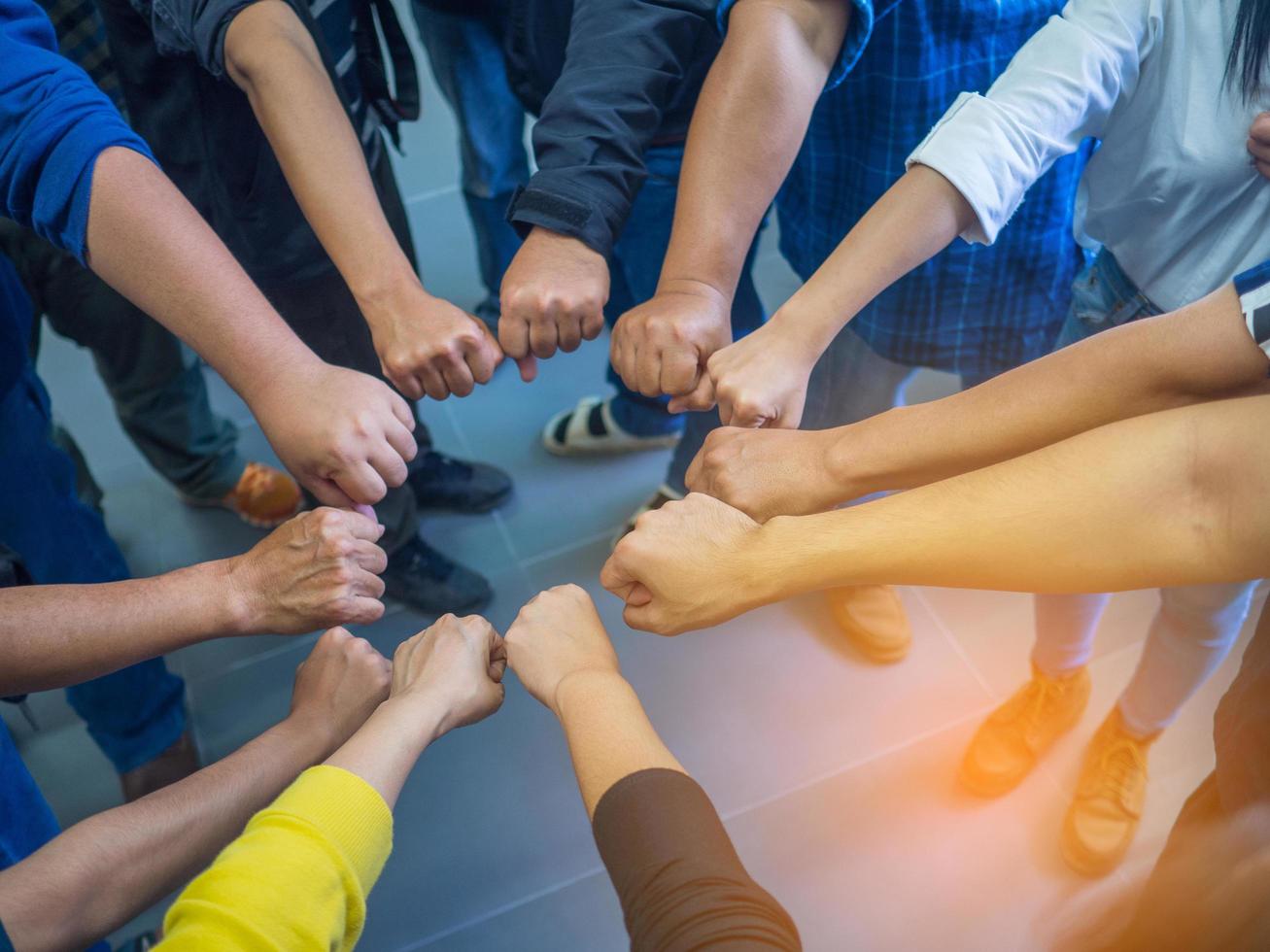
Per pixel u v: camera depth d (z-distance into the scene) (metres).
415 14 1.77
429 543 1.94
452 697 0.87
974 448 0.81
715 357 0.98
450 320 1.03
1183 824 1.00
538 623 0.91
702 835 0.69
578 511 2.01
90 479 1.88
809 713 1.73
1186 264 1.03
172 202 0.94
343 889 0.68
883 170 1.23
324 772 0.73
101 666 0.86
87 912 0.74
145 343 1.71
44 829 1.01
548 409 2.15
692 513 0.83
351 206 1.05
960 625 1.80
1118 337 0.77
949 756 1.67
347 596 0.90
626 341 1.02
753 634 1.82
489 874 1.60
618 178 1.06
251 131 1.21
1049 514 0.69
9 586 0.97
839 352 1.49
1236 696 0.92
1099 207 1.07
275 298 1.38
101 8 1.17
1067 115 0.96
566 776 1.68
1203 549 0.66
